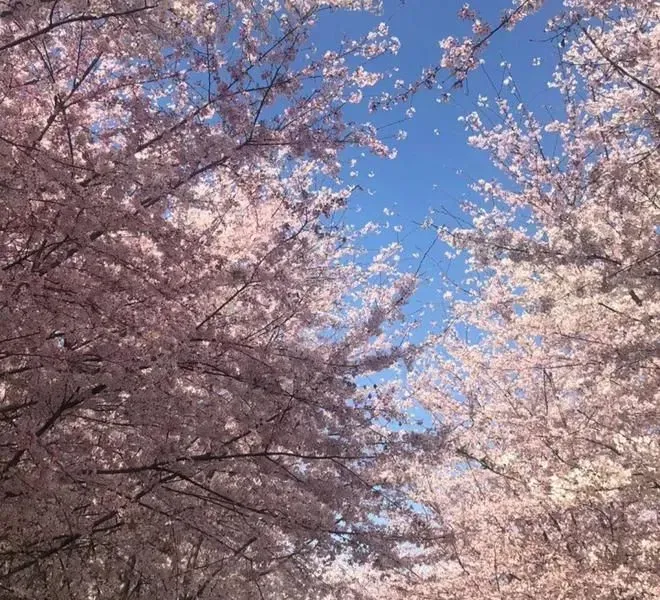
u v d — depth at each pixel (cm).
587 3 512
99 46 450
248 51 527
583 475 571
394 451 630
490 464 847
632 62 530
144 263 486
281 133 550
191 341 532
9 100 448
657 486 556
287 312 610
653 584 661
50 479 467
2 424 539
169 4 352
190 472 570
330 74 555
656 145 535
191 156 492
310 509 614
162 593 662
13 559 608
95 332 463
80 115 488
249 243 621
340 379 598
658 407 640
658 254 504
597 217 555
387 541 655
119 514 555
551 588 759
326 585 823
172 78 515
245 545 688
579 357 709
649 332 555
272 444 628
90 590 686
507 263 602
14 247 474
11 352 463
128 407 528
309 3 511
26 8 340
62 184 413
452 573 1066
